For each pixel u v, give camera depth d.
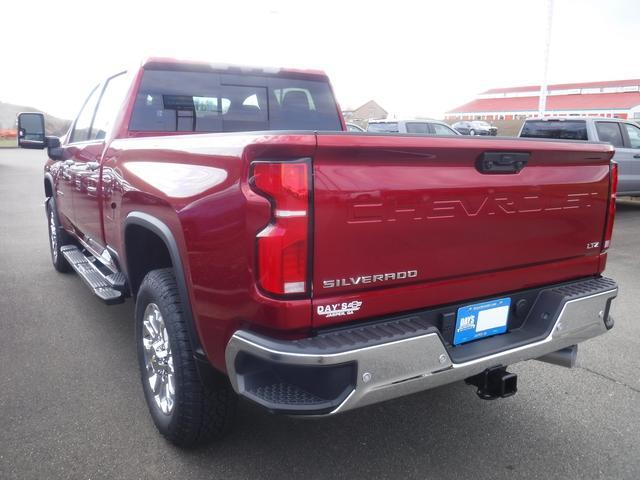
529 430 2.95
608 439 2.87
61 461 2.61
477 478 2.55
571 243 2.74
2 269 6.12
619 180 10.70
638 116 55.28
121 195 3.12
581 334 2.70
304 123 4.38
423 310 2.32
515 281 2.56
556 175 2.60
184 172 2.40
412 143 2.07
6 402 3.15
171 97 3.79
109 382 3.42
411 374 2.11
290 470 2.58
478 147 2.24
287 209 1.92
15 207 11.22
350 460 2.67
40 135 4.92
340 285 2.05
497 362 2.38
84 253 4.97
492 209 2.39
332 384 2.00
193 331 2.42
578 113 73.50
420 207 2.17
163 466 2.59
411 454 2.73
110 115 3.92
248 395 2.07
